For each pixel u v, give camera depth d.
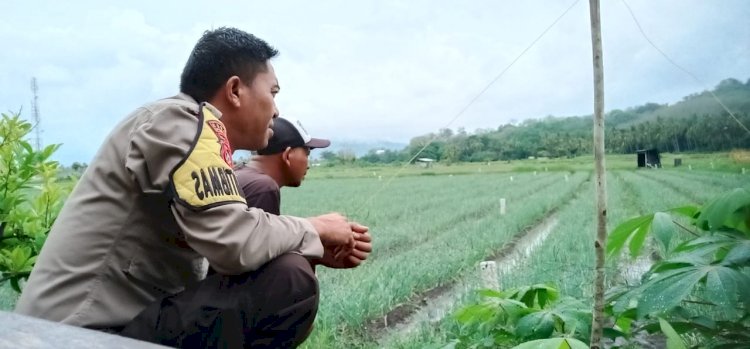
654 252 5.30
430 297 6.79
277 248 2.04
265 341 2.11
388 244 10.19
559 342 2.04
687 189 6.08
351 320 5.39
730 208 2.05
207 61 2.26
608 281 3.96
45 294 2.03
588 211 11.27
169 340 2.07
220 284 2.12
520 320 2.61
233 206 1.96
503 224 10.79
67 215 2.11
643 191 8.27
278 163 3.32
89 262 2.05
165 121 2.01
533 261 6.96
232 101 2.28
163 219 2.10
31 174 3.57
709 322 2.31
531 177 20.77
